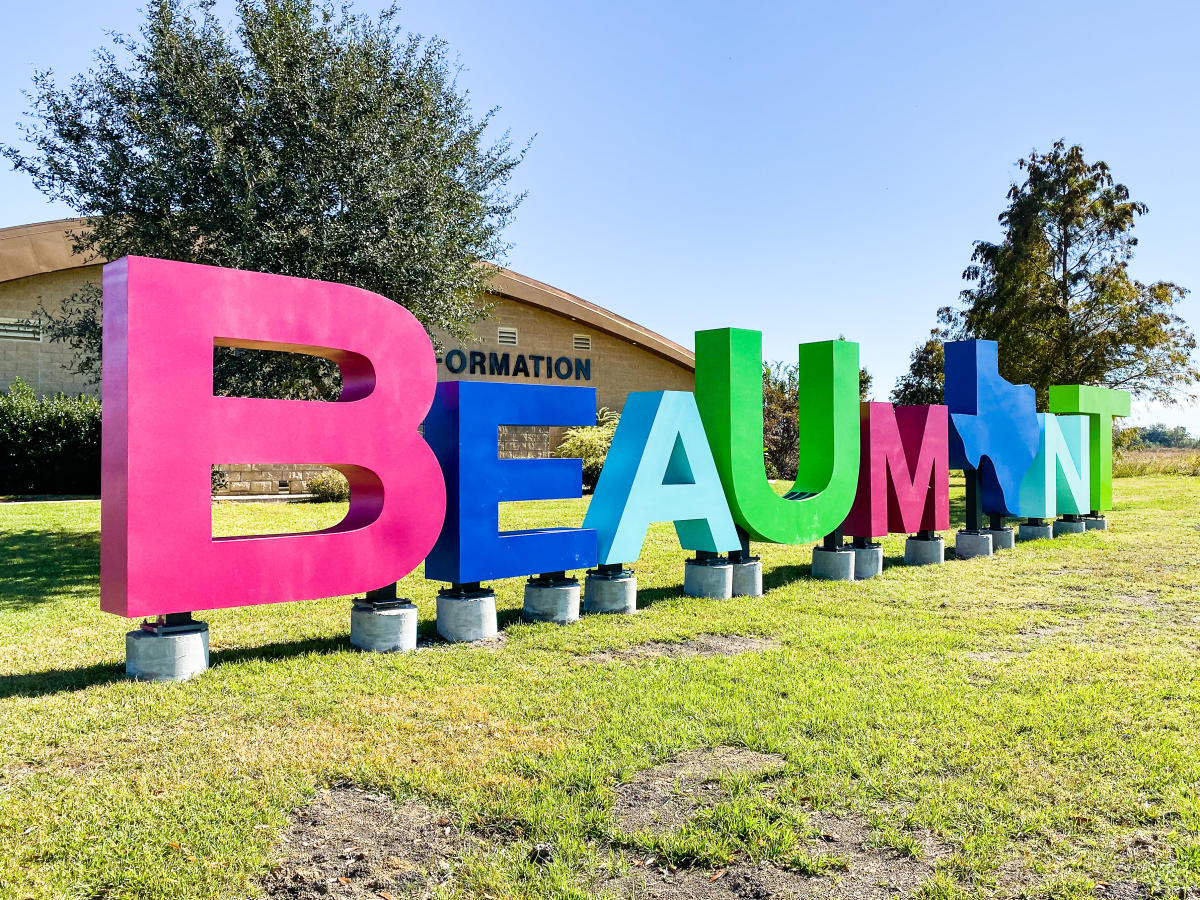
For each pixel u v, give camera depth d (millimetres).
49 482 19984
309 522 16484
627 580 9469
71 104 12180
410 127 13234
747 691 6422
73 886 3650
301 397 14172
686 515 9992
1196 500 23969
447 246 13875
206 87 11930
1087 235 32281
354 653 7488
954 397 14375
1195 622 9039
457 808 4434
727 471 10398
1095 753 5215
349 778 4809
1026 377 30859
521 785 4676
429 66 14219
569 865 3863
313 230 11938
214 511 17969
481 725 5652
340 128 12391
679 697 6250
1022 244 31312
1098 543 15297
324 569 7293
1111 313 30547
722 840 4094
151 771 4844
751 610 9555
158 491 6438
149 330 6398
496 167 15648
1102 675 6906
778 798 4566
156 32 12086
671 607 9695
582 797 4551
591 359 30969
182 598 6543
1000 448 14508
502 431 28109
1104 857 3977
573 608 8969
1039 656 7535
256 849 3951
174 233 11914
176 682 6523
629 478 9531
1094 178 32062
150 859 3859
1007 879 3791
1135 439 35125
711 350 10500
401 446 7742
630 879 3787
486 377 28297
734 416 10375
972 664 7273
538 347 29609
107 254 12641
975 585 11273
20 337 20547
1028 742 5406
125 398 6359
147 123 11727
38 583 10672
